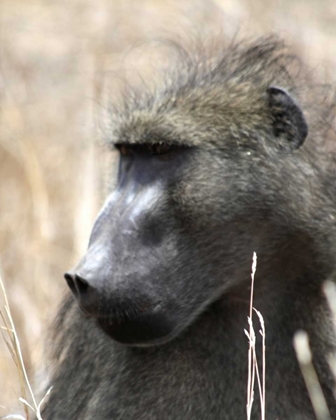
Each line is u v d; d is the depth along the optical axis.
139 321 9.64
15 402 13.18
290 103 10.14
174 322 9.84
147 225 9.78
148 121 10.11
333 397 10.19
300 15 20.94
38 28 22.69
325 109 10.77
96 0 22.91
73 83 21.19
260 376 10.09
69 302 10.96
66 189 18.41
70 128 20.00
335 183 10.38
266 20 20.11
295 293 10.24
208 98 10.24
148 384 10.22
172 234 9.86
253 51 10.84
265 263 10.14
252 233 10.07
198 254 9.96
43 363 11.58
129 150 10.28
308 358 9.86
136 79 17.23
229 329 10.27
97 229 9.80
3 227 17.53
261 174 10.04
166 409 10.17
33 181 17.77
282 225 10.07
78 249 15.87
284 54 11.04
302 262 10.16
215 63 10.84
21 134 19.31
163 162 10.05
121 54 19.69
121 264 9.58
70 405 10.67
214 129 10.08
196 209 9.91
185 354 10.23
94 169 16.80
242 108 10.20
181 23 19.94
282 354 10.21
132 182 10.07
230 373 10.20
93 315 9.55
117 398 10.27
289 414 10.12
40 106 20.61
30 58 21.86
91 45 21.28
